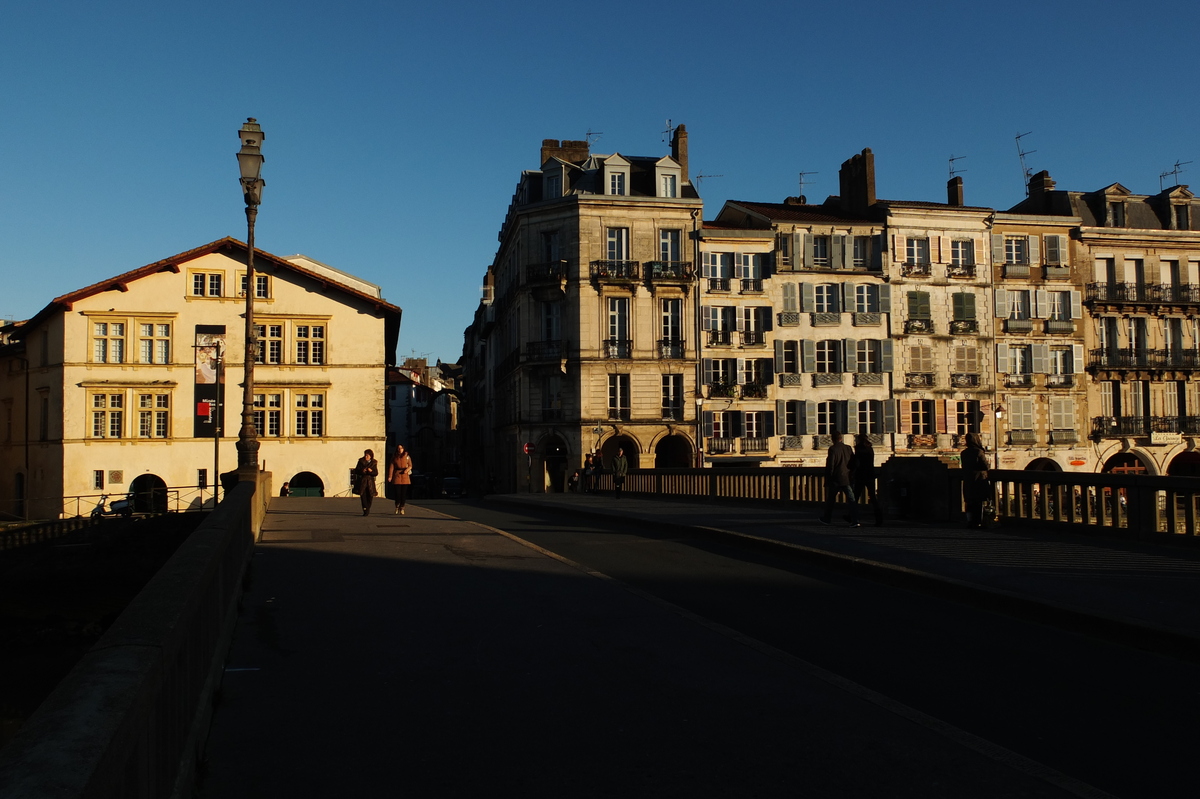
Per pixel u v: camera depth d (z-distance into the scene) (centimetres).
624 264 5394
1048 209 6216
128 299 4984
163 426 5019
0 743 1116
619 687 702
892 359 5675
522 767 537
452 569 1276
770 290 5600
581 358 5312
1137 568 1183
